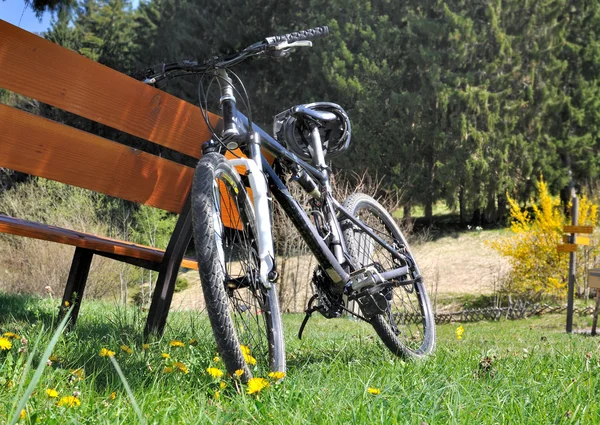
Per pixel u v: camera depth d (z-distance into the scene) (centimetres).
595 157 2678
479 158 2516
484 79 2594
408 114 2577
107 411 177
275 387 210
